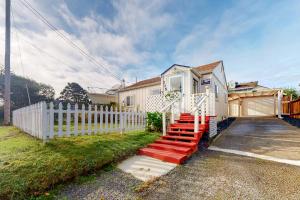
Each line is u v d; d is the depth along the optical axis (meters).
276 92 16.62
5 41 10.03
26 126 5.99
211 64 12.88
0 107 14.92
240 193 2.71
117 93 19.44
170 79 10.03
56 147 4.05
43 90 22.48
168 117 7.44
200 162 4.33
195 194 2.70
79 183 3.06
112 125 5.88
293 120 11.44
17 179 2.62
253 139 6.80
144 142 5.60
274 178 3.26
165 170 3.77
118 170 3.74
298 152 4.86
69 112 4.78
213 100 7.95
